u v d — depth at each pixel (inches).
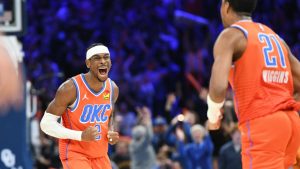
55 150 755.4
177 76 1160.8
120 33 1214.3
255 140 278.5
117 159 780.6
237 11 295.1
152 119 1073.5
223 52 278.8
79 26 1214.3
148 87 1091.9
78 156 386.0
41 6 1227.9
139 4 1240.8
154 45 1202.6
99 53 378.6
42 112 839.7
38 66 1067.3
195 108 835.4
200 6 1213.1
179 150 730.8
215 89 271.7
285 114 280.2
